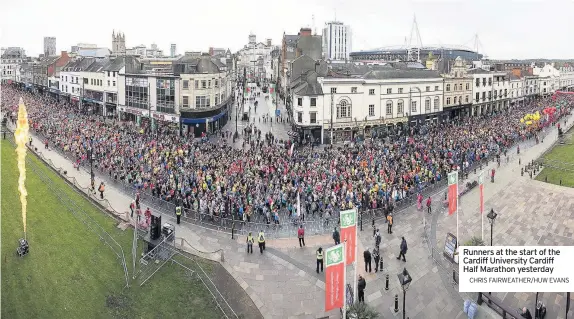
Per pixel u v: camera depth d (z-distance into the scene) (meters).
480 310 26.83
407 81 88.12
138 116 90.75
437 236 37.47
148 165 52.25
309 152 65.12
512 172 56.88
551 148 69.50
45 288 27.53
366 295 28.66
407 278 24.70
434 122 95.06
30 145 59.25
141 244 35.03
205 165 51.44
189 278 30.75
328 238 36.91
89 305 27.38
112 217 39.41
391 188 44.19
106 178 50.00
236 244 35.66
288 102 106.88
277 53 191.50
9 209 35.50
